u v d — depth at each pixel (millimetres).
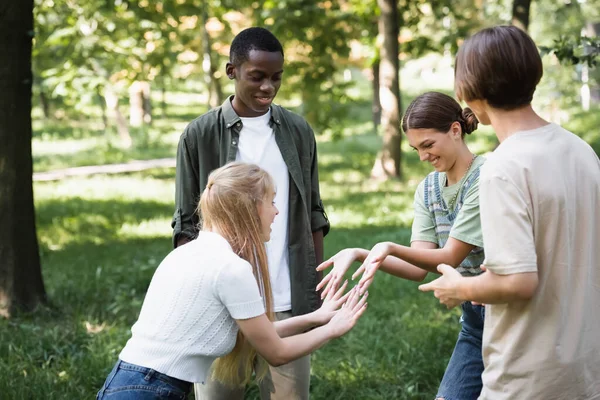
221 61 22359
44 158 22297
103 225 12078
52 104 32969
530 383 2357
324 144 24891
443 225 3137
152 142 26281
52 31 15031
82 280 7727
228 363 2965
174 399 2656
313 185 3709
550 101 20625
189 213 3578
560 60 5789
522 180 2275
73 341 5625
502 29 2367
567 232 2316
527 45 2336
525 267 2219
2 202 6281
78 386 4793
